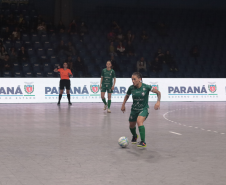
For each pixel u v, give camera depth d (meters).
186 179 4.29
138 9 27.31
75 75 21.81
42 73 21.64
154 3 27.81
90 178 4.33
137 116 6.75
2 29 23.48
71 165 5.01
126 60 23.72
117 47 24.05
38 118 11.51
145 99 6.68
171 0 27.92
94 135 7.87
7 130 8.70
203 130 8.77
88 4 26.38
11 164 5.08
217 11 28.30
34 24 24.34
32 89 19.06
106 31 25.70
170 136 7.78
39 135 7.88
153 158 5.50
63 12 25.56
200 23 27.59
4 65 21.25
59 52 22.89
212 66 24.91
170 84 20.58
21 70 21.64
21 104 18.12
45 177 4.37
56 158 5.48
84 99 19.64
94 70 22.58
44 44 23.52
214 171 4.69
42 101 19.17
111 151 6.05
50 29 24.45
